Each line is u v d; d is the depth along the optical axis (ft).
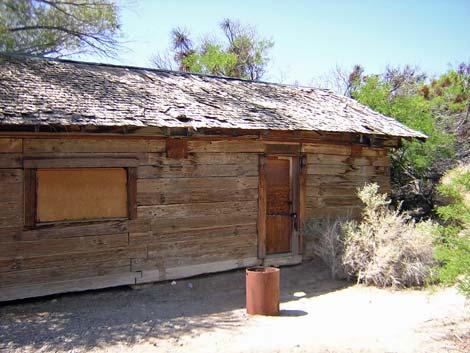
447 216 18.72
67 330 19.07
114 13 40.91
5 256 22.45
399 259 27.17
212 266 28.22
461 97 60.90
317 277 29.30
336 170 33.78
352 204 34.50
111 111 24.40
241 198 29.30
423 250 26.99
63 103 24.17
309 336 18.20
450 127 57.88
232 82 38.50
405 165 48.80
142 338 18.21
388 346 16.96
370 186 30.81
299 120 30.63
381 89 51.26
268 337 18.19
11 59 30.45
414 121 48.16
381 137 34.27
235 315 21.56
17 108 22.22
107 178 25.18
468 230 18.81
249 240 29.66
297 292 26.21
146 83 31.81
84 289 24.29
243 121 27.48
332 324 19.98
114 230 25.14
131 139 25.53
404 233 27.86
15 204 22.70
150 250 26.18
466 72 67.97
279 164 31.83
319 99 39.70
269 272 21.65
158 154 26.40
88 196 24.62
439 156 49.49
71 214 24.18
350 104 40.57
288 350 16.49
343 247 28.76
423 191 47.50
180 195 27.09
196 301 24.00
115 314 21.47
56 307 22.45
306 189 32.27
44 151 23.31
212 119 26.58
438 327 19.31
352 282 28.14
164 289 25.90
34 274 23.08
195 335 18.60
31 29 37.40
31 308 22.24
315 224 31.32
